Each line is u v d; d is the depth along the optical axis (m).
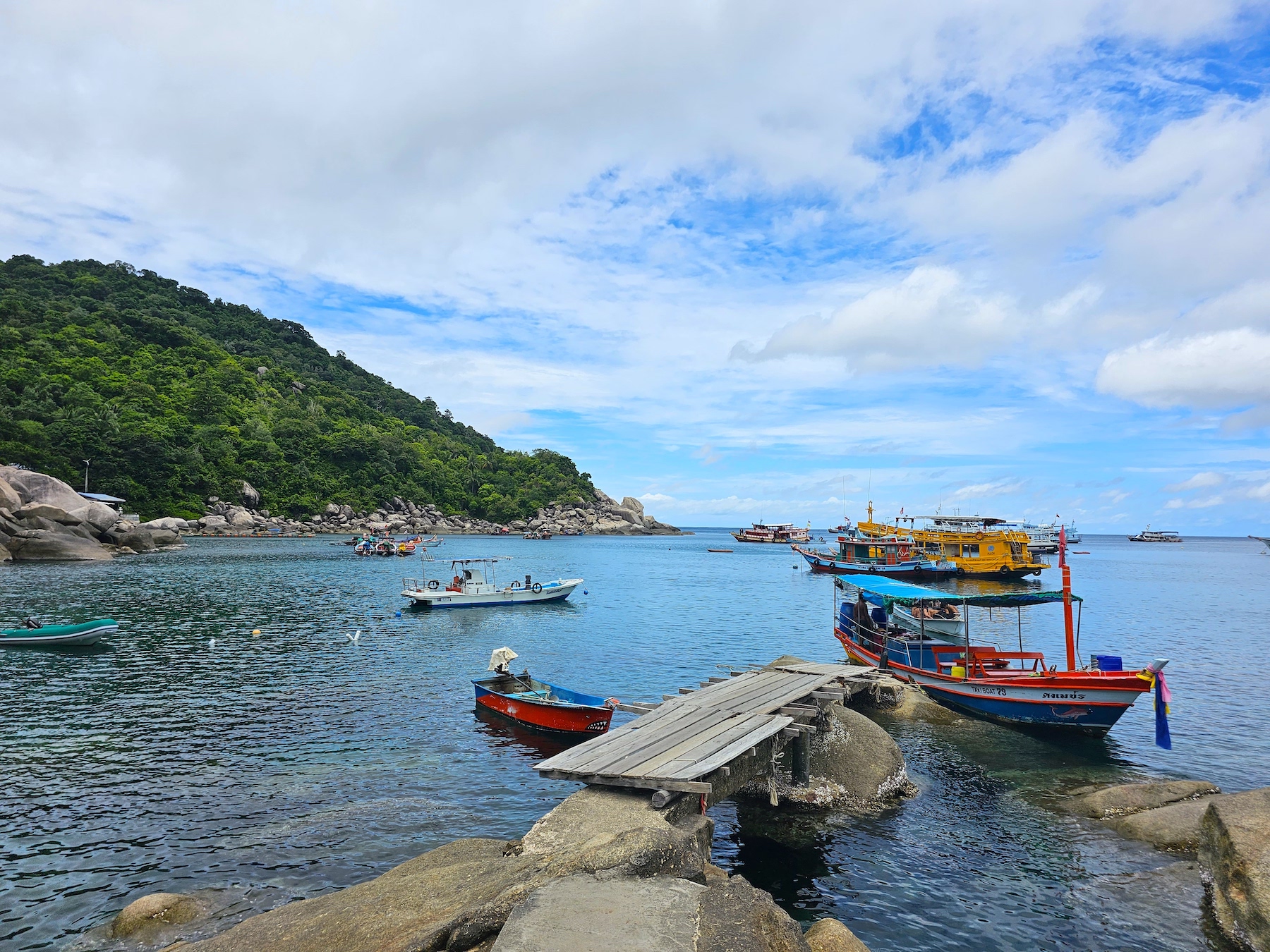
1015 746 20.94
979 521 88.50
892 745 17.95
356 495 167.75
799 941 7.37
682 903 7.62
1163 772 19.05
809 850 14.37
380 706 24.83
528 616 49.59
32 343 141.50
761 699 18.22
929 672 25.27
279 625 41.56
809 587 72.19
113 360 152.88
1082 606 57.91
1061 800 16.92
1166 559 151.00
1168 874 13.03
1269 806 12.69
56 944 10.92
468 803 16.47
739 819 15.74
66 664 30.66
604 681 29.33
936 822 15.73
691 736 14.86
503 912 7.57
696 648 37.34
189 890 12.52
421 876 9.91
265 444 154.25
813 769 17.14
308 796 16.73
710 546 179.25
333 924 8.84
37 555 72.62
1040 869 13.59
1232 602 61.41
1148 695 27.27
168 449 129.75
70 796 16.58
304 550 104.62
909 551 90.94
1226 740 21.84
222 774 18.12
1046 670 25.55
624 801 11.90
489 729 22.20
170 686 27.16
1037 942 11.32
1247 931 11.00
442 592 52.91
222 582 60.72
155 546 91.94
